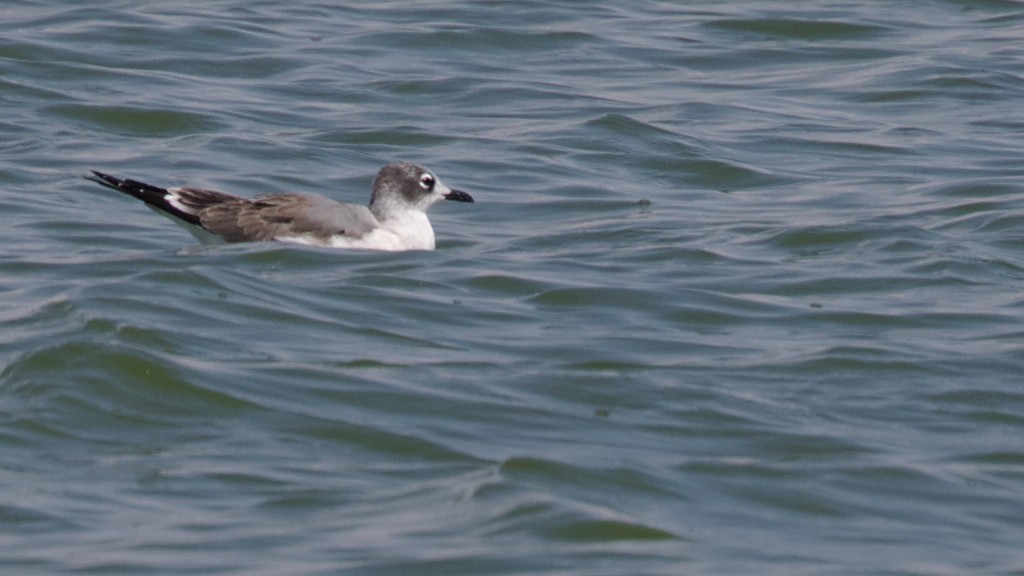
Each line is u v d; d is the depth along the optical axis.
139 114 26.66
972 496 13.48
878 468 13.91
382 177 20.48
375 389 15.14
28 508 12.62
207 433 14.16
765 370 16.25
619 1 36.03
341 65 30.45
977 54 32.00
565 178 24.59
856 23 34.19
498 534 12.25
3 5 33.19
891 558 12.27
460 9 34.59
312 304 17.66
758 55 32.22
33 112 26.70
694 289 19.05
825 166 25.48
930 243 20.95
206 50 30.89
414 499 12.91
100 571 11.57
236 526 12.38
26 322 16.39
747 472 13.77
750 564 11.99
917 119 28.30
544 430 14.45
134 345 15.52
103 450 13.84
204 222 19.77
